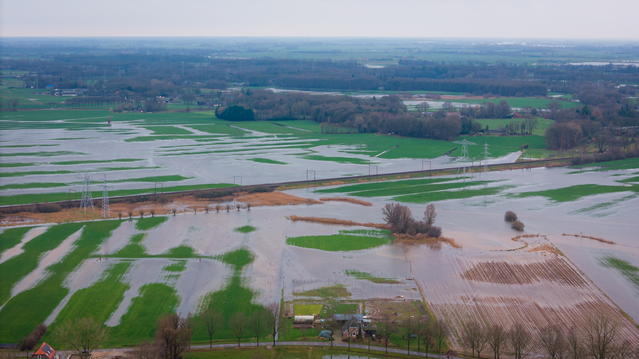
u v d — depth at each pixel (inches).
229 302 5639.8
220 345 4909.0
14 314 5290.4
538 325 5251.0
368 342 5002.5
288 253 7022.6
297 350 4840.1
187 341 4672.7
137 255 6815.9
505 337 4921.3
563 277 6353.3
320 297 5812.0
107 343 4842.5
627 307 5634.8
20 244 7101.4
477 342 4741.6
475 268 6599.4
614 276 6392.7
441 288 6063.0
